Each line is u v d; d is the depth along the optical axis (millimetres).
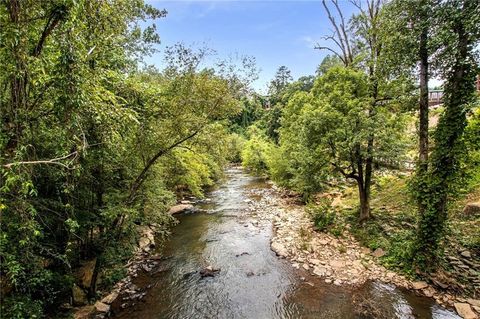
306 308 9203
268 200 23828
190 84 10406
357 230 14297
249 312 9078
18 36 4367
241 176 38500
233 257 13133
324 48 17391
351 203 18328
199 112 10820
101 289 9969
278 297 9898
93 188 9523
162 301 9672
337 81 14820
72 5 4832
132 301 9641
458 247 11102
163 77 11148
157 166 12156
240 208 21453
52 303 8023
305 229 15977
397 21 9953
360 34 14891
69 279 8258
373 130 12625
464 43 8430
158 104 10016
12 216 5668
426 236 10320
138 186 10258
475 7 7762
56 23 4992
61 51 4934
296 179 19453
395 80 12164
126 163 10188
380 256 11930
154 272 11688
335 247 13383
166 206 13672
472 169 9555
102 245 9359
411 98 11617
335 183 23266
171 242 14906
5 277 6172
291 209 20625
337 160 15188
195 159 17844
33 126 5688
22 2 4750
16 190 5289
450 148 9391
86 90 5633
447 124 9336
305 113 14758
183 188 25578
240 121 62625
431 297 9320
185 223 18000
